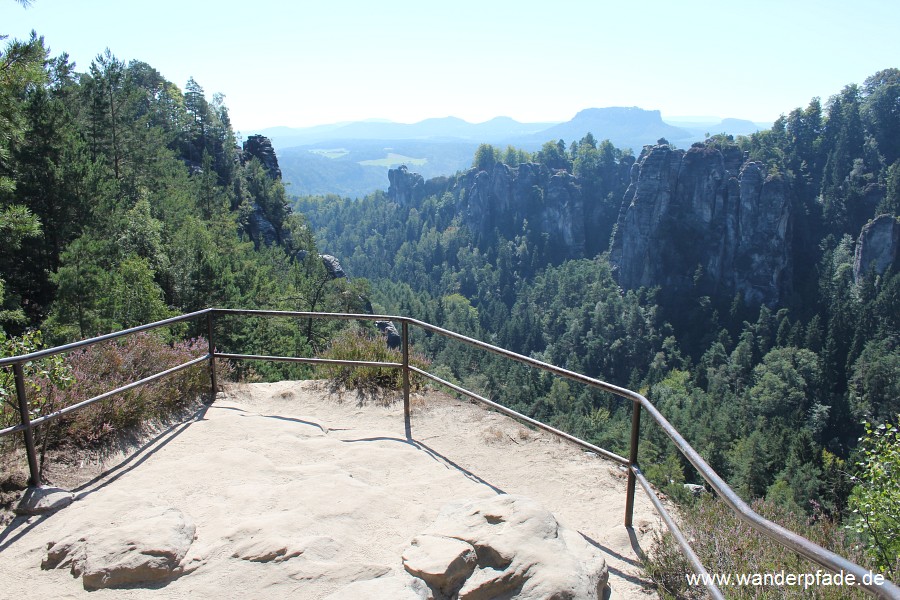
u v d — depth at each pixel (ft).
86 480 14.60
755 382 273.13
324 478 14.26
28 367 16.39
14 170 78.84
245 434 17.56
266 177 287.69
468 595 9.68
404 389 19.35
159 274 104.58
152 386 18.76
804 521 18.69
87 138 136.67
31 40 34.71
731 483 149.79
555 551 10.32
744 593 10.94
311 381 22.71
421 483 14.87
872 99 487.20
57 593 10.26
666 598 10.71
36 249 79.77
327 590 10.20
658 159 413.59
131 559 10.58
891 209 385.29
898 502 21.71
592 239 603.67
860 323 291.79
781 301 386.32
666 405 225.56
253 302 119.55
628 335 360.07
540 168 604.90
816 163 457.27
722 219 396.57
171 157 182.39
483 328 427.74
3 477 13.96
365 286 182.91
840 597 10.96
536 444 18.03
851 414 234.99
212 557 11.05
